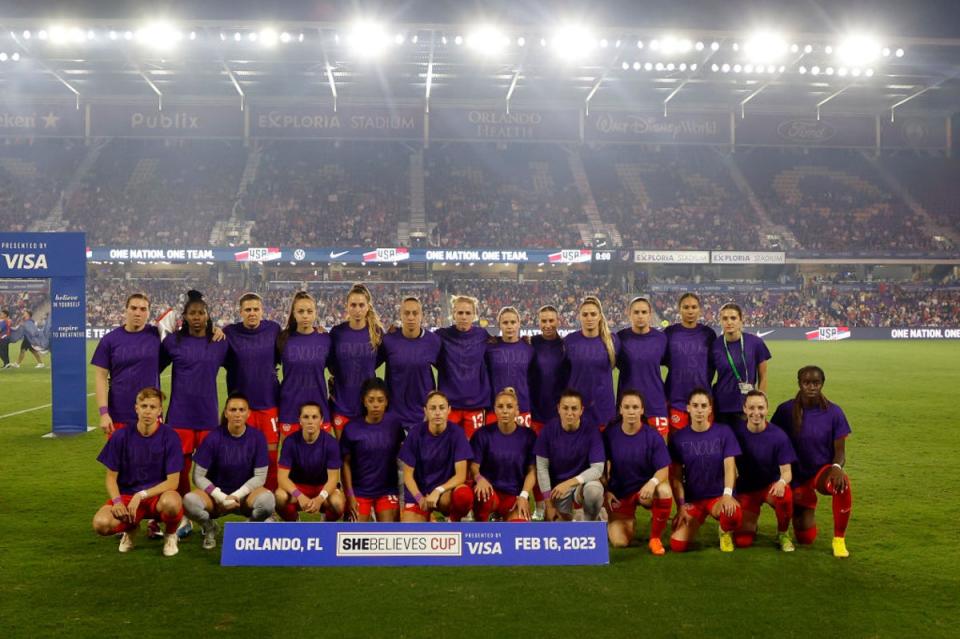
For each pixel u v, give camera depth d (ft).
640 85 149.07
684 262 142.72
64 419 42.50
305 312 25.00
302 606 17.90
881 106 163.12
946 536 23.98
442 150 172.04
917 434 43.60
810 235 156.04
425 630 16.56
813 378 22.86
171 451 22.13
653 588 19.19
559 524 21.30
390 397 25.89
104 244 140.05
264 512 22.03
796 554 22.15
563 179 169.68
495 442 23.76
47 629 16.58
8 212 147.43
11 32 121.19
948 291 154.92
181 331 24.95
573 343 27.02
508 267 159.33
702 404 22.84
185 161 165.17
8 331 83.97
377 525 21.08
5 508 27.14
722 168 175.42
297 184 161.48
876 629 16.76
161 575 20.07
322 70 139.64
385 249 137.90
